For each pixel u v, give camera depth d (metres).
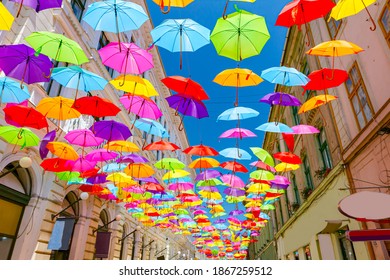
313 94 12.30
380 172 7.27
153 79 26.06
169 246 29.06
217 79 4.89
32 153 8.57
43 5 3.97
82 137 7.09
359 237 4.71
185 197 12.70
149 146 7.17
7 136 6.61
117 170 9.36
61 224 8.64
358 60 8.21
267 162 7.45
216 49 4.24
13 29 7.62
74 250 10.95
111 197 11.01
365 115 8.11
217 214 14.77
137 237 19.30
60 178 8.82
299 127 7.08
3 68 5.00
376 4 7.32
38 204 8.80
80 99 5.33
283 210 19.61
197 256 48.28
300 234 14.95
